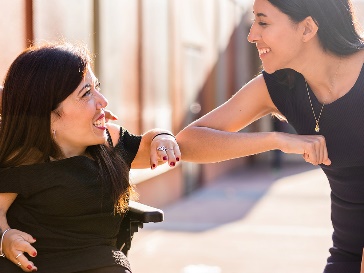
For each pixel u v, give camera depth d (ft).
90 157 9.02
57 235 8.59
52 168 8.59
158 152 9.31
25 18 16.37
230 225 30.22
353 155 9.02
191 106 39.37
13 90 8.68
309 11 8.44
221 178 47.96
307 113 9.18
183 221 31.01
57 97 8.59
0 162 8.79
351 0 8.77
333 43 8.64
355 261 9.62
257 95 9.80
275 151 54.39
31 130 8.64
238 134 9.46
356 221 9.44
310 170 53.11
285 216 32.50
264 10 8.52
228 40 50.47
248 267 23.00
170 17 34.76
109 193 8.86
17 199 8.74
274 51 8.63
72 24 21.15
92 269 8.57
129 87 28.48
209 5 44.06
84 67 8.71
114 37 26.30
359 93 8.75
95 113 8.86
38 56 8.68
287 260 23.95
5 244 8.34
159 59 32.94
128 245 9.39
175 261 23.75
